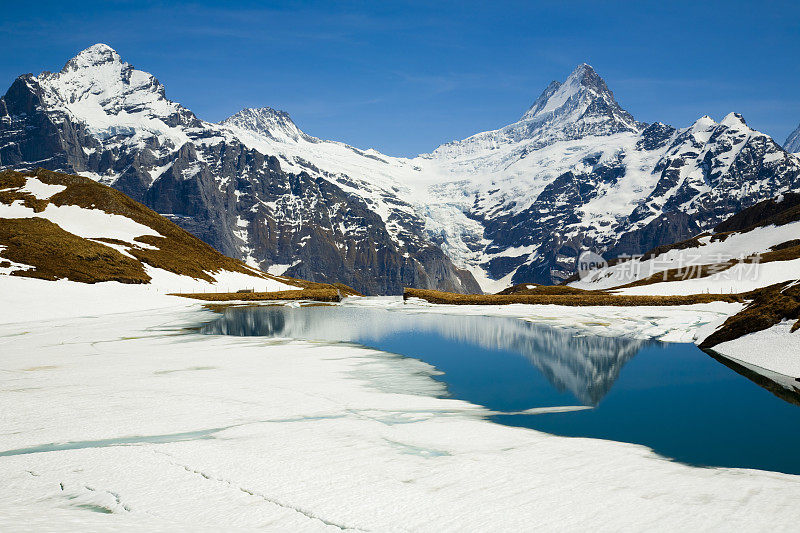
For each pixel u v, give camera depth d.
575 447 27.39
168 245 172.75
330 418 32.75
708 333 64.00
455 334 75.19
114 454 25.92
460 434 29.56
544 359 54.81
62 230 147.88
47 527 16.50
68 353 57.59
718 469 24.39
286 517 19.33
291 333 76.94
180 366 49.84
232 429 30.16
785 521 18.31
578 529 18.09
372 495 21.14
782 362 47.44
